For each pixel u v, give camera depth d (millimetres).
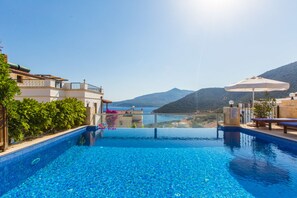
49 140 7668
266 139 8773
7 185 4320
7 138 5754
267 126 11352
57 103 9625
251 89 13016
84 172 5145
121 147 8031
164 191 4020
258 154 6785
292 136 7848
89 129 12242
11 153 5441
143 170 5301
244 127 11078
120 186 4270
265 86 10555
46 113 8008
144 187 4227
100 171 5230
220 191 3986
